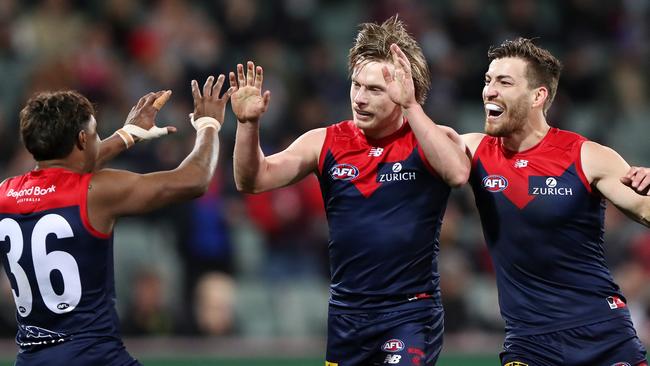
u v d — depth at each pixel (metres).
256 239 40.03
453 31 51.25
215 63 46.16
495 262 19.48
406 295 19.09
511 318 19.31
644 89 53.44
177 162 39.94
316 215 40.88
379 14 51.62
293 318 39.00
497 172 19.30
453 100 49.69
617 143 51.03
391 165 19.11
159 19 47.66
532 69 19.19
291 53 49.72
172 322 35.59
